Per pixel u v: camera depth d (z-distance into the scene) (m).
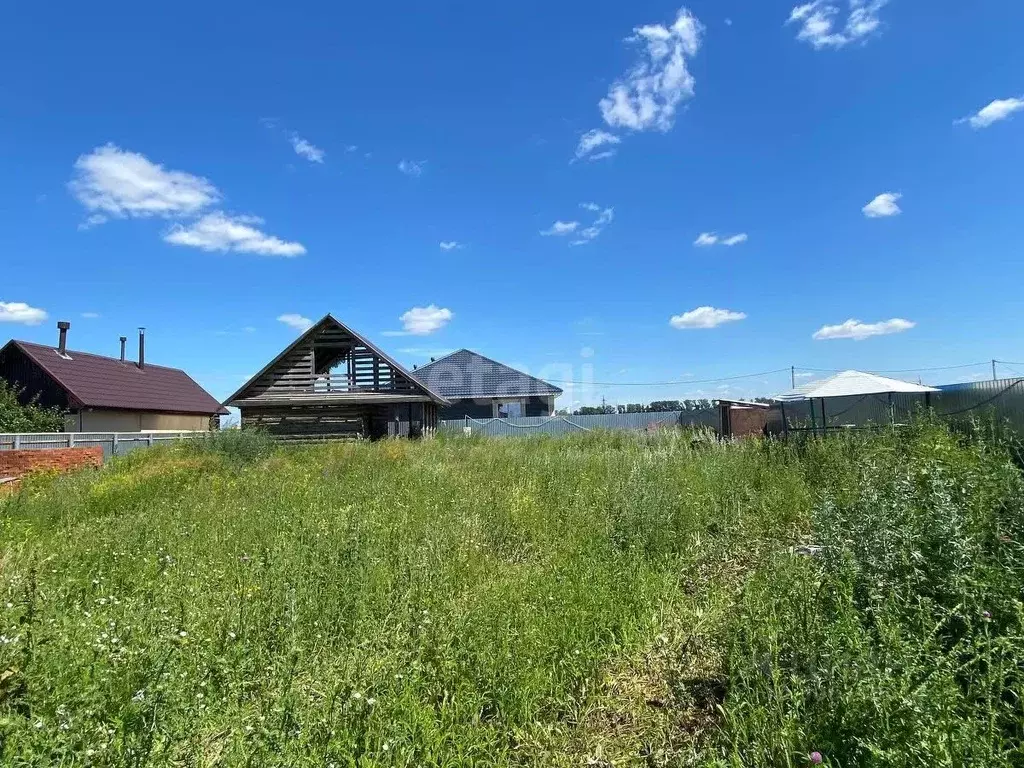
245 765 2.48
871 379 14.99
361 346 23.08
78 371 33.25
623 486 7.88
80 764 2.33
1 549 5.92
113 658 3.04
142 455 15.63
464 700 3.25
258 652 3.58
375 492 8.83
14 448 16.61
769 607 3.62
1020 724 2.46
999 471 5.04
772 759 2.60
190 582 4.85
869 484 5.08
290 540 5.96
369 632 3.94
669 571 5.27
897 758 2.22
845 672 2.70
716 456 10.65
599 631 4.05
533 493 8.31
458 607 4.18
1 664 2.94
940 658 2.63
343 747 2.75
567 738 3.11
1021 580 3.46
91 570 5.11
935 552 3.84
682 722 3.23
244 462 14.47
